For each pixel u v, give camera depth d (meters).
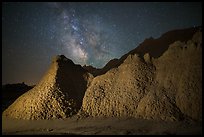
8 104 39.72
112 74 32.22
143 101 27.41
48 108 30.58
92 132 23.80
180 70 28.19
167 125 23.70
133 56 32.69
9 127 28.44
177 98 26.33
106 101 29.38
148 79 29.94
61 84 32.91
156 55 36.00
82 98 32.78
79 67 37.56
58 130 25.66
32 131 25.94
